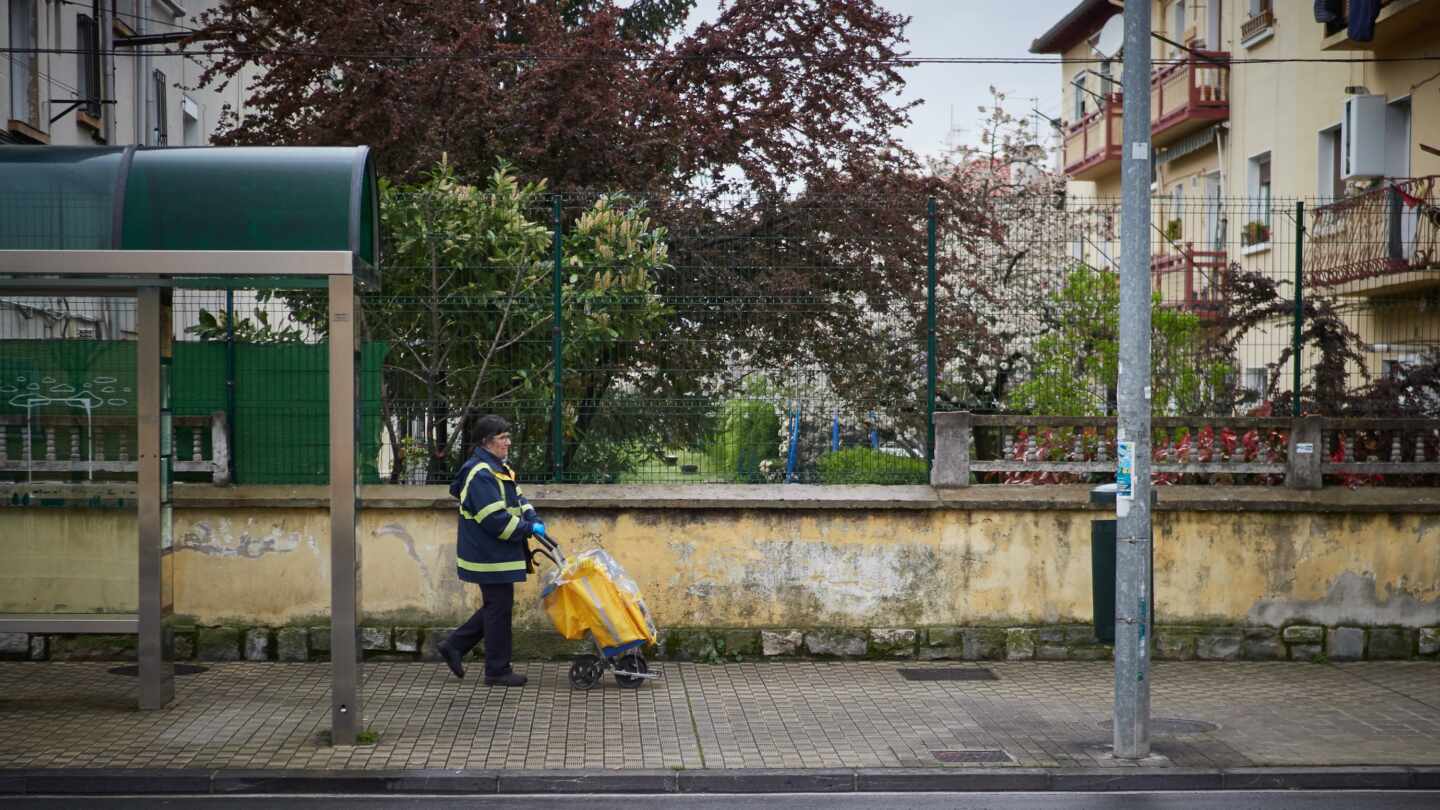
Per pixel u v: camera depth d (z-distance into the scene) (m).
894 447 11.34
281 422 10.93
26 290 9.17
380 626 10.78
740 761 7.99
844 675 10.45
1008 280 12.16
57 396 9.85
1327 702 9.69
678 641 10.87
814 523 10.92
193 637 10.70
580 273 11.38
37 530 10.00
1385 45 18.22
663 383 11.27
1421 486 11.62
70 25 19.03
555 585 9.78
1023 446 11.31
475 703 9.40
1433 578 11.15
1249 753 8.27
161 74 22.95
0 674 10.16
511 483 9.91
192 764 7.74
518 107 14.97
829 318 11.40
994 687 10.07
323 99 15.91
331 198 8.34
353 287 8.23
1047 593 11.02
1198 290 13.01
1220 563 11.10
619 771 7.74
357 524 8.34
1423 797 7.65
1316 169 20.59
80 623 8.98
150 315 8.94
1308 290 12.23
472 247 11.30
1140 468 8.12
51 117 17.98
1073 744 8.45
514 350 11.32
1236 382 12.11
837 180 15.71
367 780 7.57
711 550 10.90
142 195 8.35
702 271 11.42
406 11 15.74
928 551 10.98
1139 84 8.04
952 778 7.76
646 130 15.38
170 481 9.23
